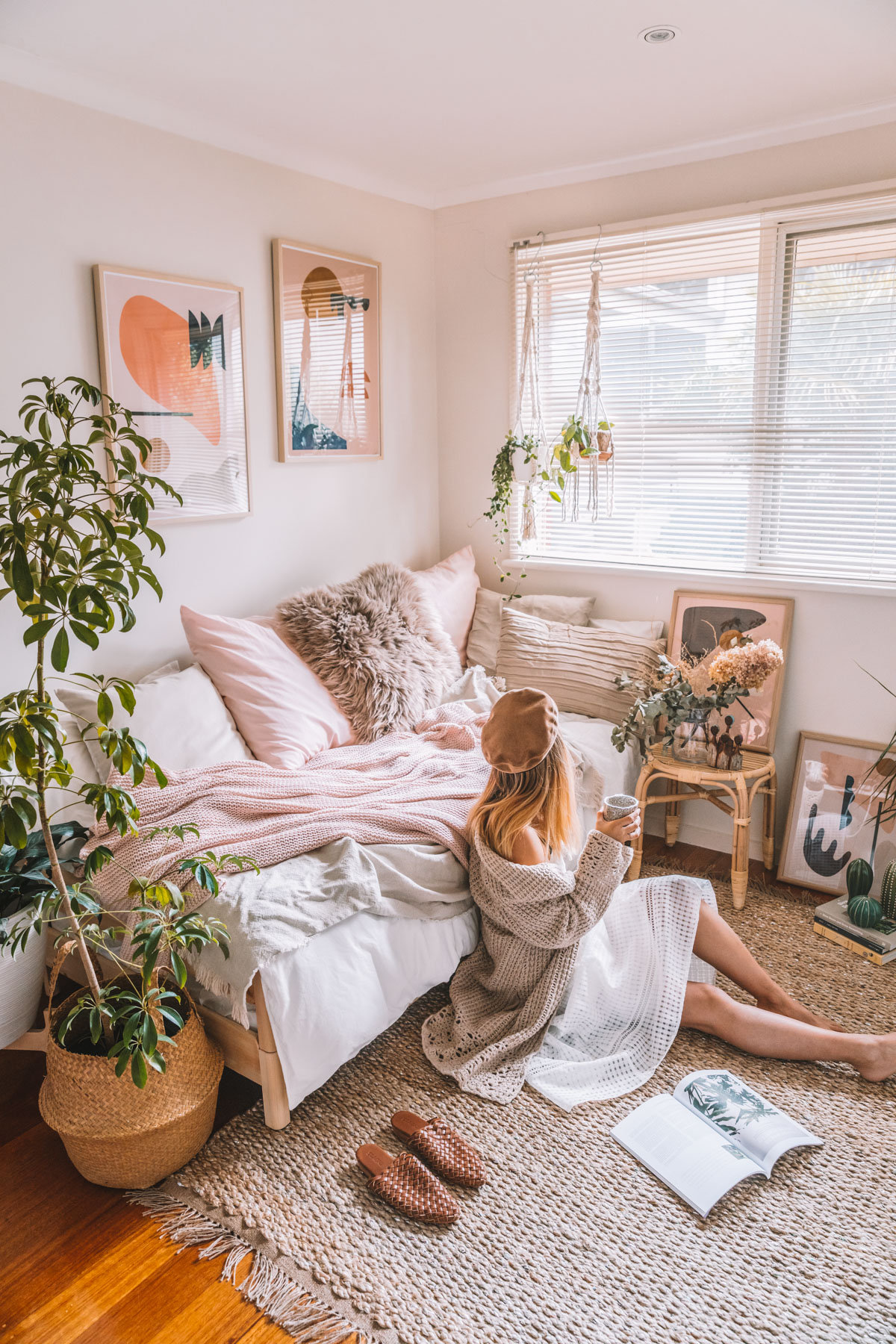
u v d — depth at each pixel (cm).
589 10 206
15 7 200
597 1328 150
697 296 315
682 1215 172
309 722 273
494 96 259
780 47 229
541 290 349
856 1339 148
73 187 242
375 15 207
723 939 226
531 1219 172
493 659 358
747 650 278
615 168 320
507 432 370
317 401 327
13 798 162
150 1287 162
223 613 306
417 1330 151
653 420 333
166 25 210
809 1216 172
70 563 176
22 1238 172
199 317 279
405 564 384
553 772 212
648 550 345
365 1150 186
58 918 229
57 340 244
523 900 205
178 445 279
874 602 295
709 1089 200
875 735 300
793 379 302
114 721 241
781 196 290
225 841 213
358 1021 199
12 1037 213
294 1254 166
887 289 280
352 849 213
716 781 286
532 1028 211
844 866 299
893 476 289
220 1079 190
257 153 292
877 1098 204
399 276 357
